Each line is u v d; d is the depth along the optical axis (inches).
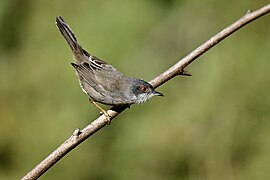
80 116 583.5
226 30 294.4
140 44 603.8
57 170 588.1
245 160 561.0
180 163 572.4
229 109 564.7
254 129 560.7
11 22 636.1
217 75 569.6
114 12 607.5
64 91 591.8
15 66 616.7
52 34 618.2
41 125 588.4
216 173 562.9
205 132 567.2
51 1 628.4
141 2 611.8
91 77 360.2
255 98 560.7
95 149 593.0
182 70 303.7
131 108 592.4
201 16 611.5
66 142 270.4
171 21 614.9
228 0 602.9
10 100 603.2
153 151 577.9
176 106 581.6
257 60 563.5
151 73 599.5
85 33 601.9
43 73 600.7
